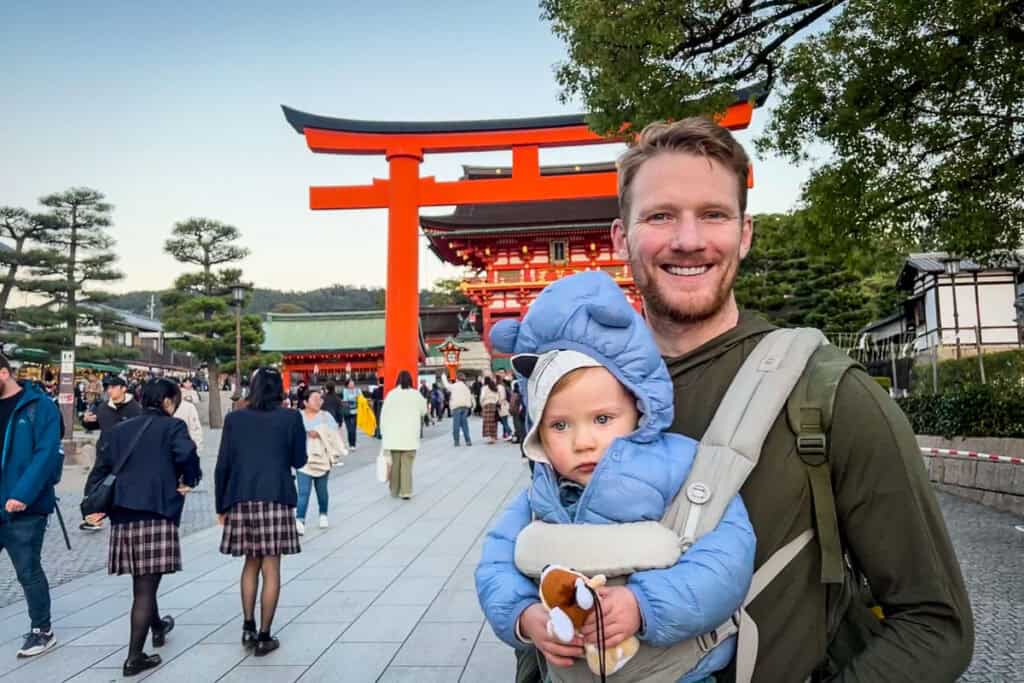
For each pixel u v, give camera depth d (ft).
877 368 51.19
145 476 13.65
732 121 60.34
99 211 92.27
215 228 101.24
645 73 25.57
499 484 37.78
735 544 3.77
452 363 109.19
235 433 14.93
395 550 23.27
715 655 3.92
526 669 4.89
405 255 69.36
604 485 4.08
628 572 3.91
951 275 78.64
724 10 25.31
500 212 112.27
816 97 26.27
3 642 15.46
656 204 4.78
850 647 4.02
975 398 30.86
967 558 20.17
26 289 90.12
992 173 25.12
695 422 4.53
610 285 4.56
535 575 4.11
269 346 137.69
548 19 27.37
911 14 21.86
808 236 28.94
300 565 21.47
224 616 16.90
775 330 4.62
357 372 140.46
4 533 14.66
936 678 3.57
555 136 69.15
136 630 13.51
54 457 14.70
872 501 3.79
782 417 4.11
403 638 15.12
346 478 40.81
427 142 70.03
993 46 21.85
